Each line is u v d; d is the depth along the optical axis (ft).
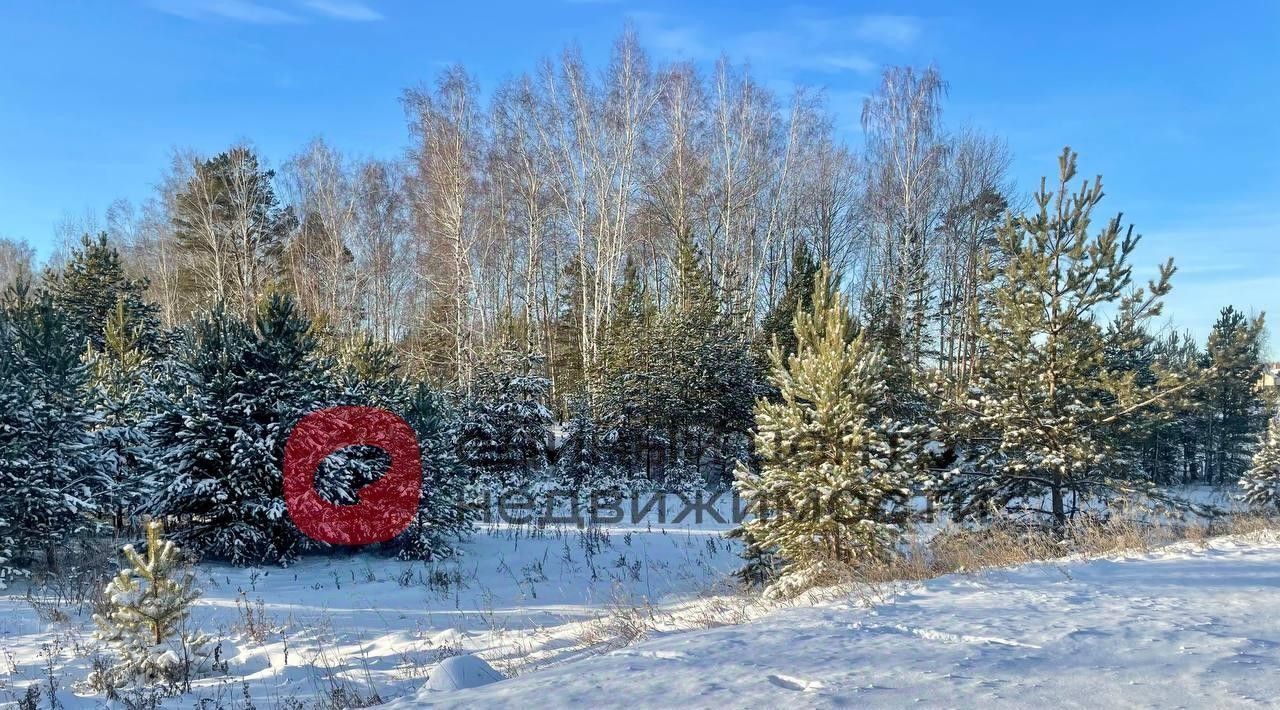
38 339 48.75
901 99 123.03
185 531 46.75
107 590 26.25
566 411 114.42
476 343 122.01
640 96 108.88
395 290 143.02
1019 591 23.30
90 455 47.52
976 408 47.55
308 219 132.87
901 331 109.70
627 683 14.24
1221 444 117.80
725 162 118.32
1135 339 46.60
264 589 42.60
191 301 136.05
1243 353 45.80
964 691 12.52
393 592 43.55
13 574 40.29
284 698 23.85
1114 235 44.55
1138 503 43.93
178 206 134.41
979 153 135.54
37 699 21.95
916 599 23.26
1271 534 33.50
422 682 25.34
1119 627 17.48
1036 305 46.03
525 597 43.68
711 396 90.94
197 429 46.98
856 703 11.98
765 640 17.83
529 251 107.55
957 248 130.21
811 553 35.42
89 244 111.86
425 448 54.24
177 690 24.34
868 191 133.49
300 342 50.78
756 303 133.59
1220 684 12.62
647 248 143.33
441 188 100.73
